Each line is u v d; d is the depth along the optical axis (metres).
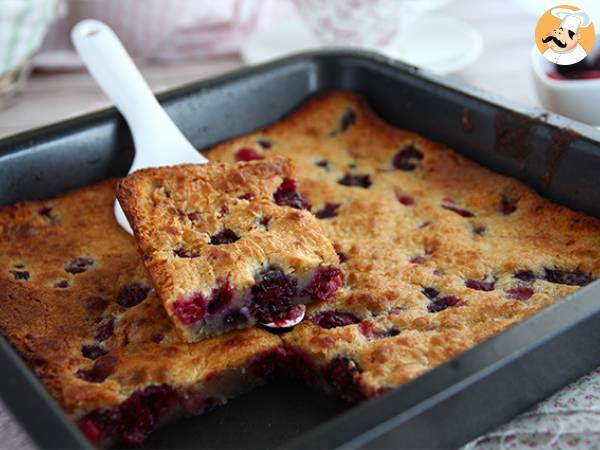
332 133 0.39
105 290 0.31
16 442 0.26
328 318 0.29
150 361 0.27
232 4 0.52
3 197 0.34
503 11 0.57
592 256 0.30
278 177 0.33
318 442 0.21
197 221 0.30
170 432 0.27
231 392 0.28
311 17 0.48
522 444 0.25
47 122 0.45
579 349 0.25
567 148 0.32
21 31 0.44
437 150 0.37
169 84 0.48
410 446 0.22
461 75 0.48
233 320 0.29
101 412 0.26
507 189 0.34
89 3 0.50
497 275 0.30
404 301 0.29
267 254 0.29
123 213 0.33
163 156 0.35
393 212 0.34
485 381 0.23
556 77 0.38
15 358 0.24
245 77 0.39
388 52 0.49
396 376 0.26
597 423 0.26
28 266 0.32
